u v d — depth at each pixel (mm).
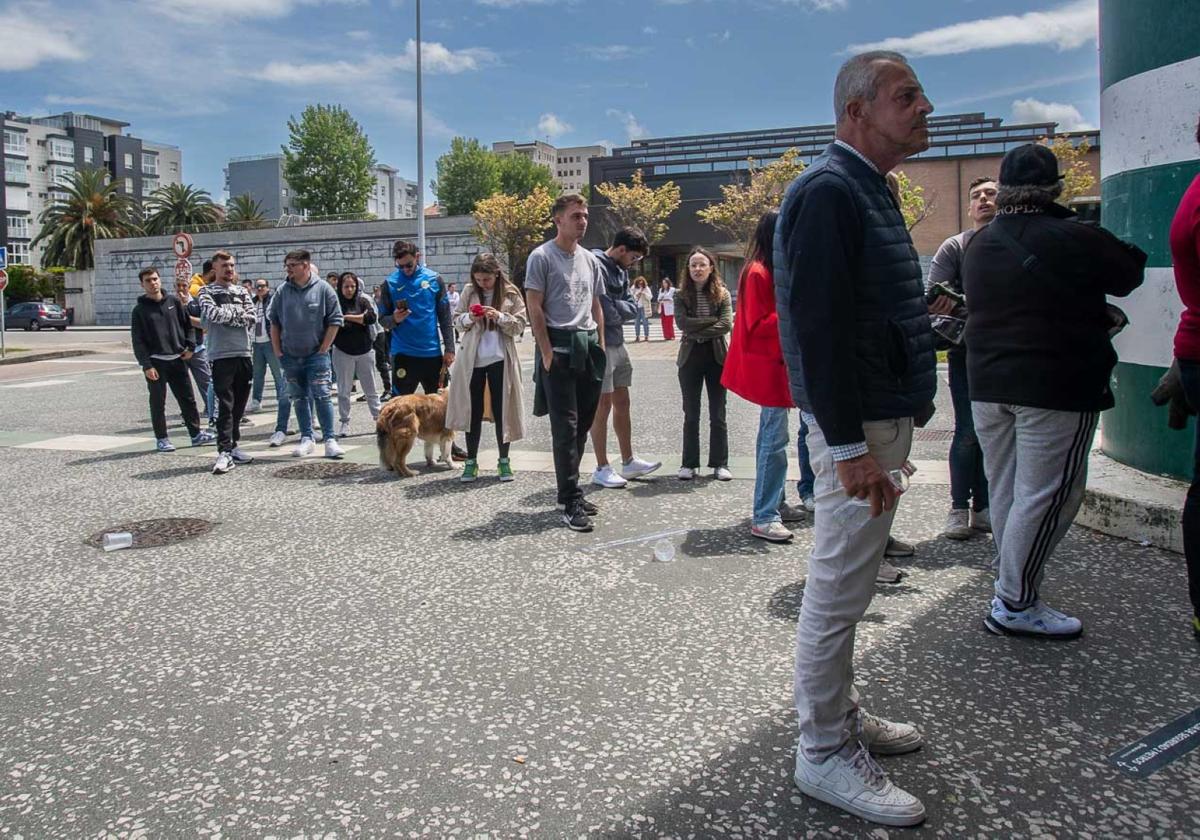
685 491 6305
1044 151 3428
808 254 2227
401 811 2445
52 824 2416
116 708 3119
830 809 2422
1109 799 2445
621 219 45469
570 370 5398
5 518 5969
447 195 97188
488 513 5836
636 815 2408
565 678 3287
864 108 2301
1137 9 4914
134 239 51719
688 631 3717
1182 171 4711
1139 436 5180
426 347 8039
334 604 4148
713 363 6457
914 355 2371
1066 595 3988
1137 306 5102
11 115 105750
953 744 2748
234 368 7633
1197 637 3490
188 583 4508
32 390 15086
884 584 4230
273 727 2953
